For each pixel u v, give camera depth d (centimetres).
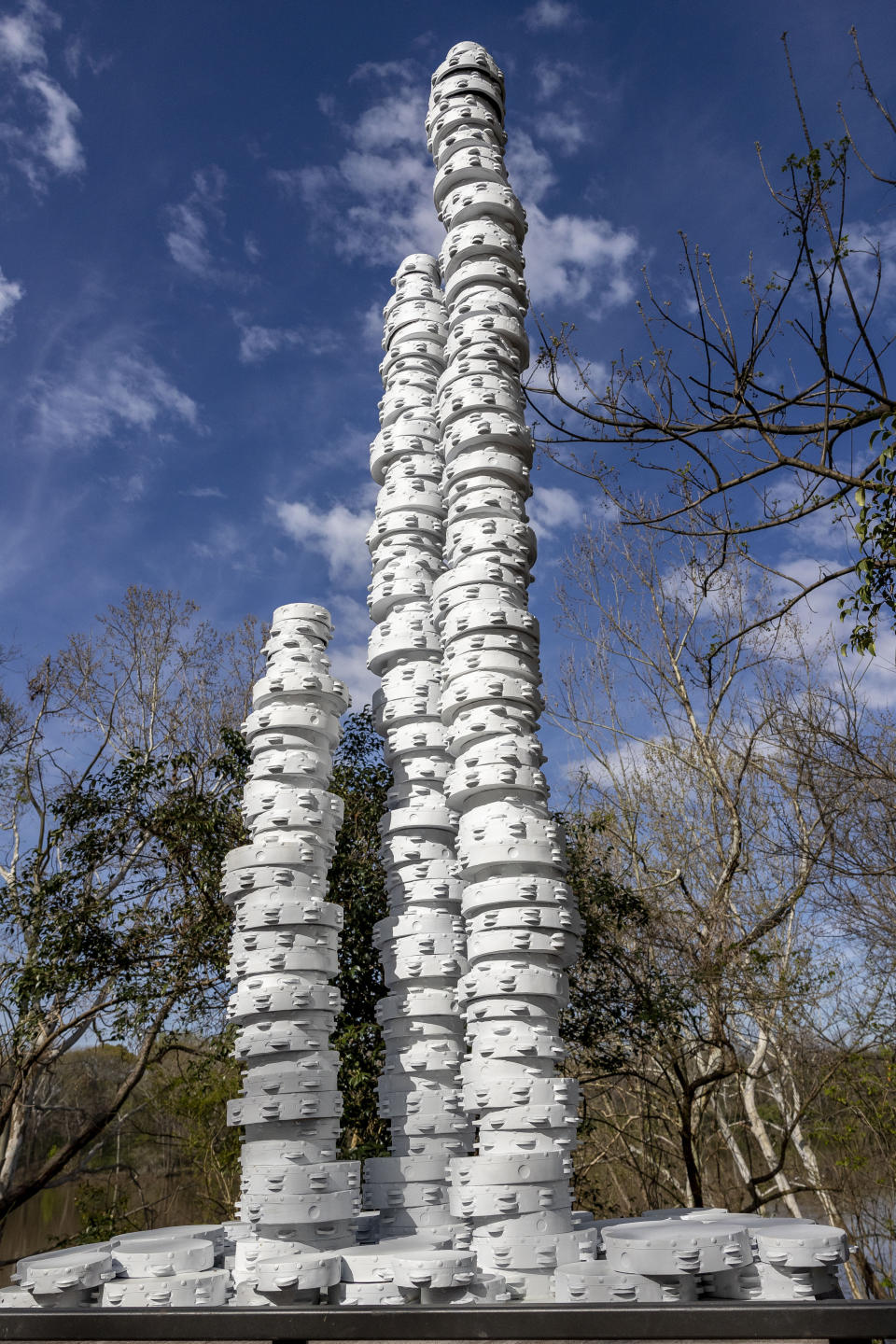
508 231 1181
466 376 1048
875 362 869
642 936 2038
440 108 1263
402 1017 948
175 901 2023
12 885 2022
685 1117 1895
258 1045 807
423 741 1031
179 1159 2800
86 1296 680
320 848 893
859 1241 2045
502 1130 749
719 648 1072
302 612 983
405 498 1146
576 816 2144
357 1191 786
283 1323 350
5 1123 2195
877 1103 2053
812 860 1827
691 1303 333
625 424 1005
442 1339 340
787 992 1956
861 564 852
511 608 924
